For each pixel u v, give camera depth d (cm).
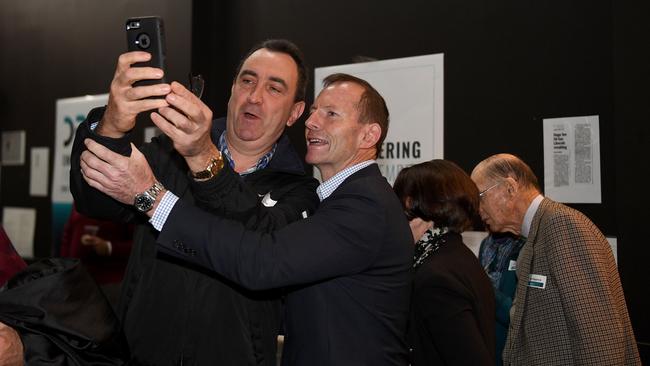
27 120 493
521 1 290
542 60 285
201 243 116
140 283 149
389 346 141
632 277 254
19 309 115
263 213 130
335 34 348
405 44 324
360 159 159
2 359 116
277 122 170
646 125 252
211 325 144
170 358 144
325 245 125
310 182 168
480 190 213
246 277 117
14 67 500
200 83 126
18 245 495
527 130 288
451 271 162
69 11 462
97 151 110
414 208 177
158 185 120
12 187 503
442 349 153
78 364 119
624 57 257
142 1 414
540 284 192
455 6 309
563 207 199
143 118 406
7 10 501
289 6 366
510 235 241
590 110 273
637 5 255
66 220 462
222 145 176
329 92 157
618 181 259
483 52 300
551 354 187
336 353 134
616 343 174
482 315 160
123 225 403
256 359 146
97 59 447
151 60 110
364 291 137
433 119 311
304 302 141
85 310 121
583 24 275
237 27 387
